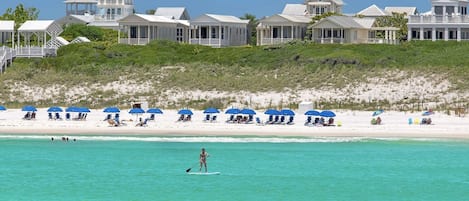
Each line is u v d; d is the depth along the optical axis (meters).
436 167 163.50
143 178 155.62
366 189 148.12
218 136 191.12
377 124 198.75
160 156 172.88
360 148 179.75
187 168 163.25
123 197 142.38
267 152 176.00
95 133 195.12
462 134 192.00
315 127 197.00
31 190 147.00
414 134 192.25
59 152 177.00
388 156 172.75
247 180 154.00
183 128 197.88
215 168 162.88
